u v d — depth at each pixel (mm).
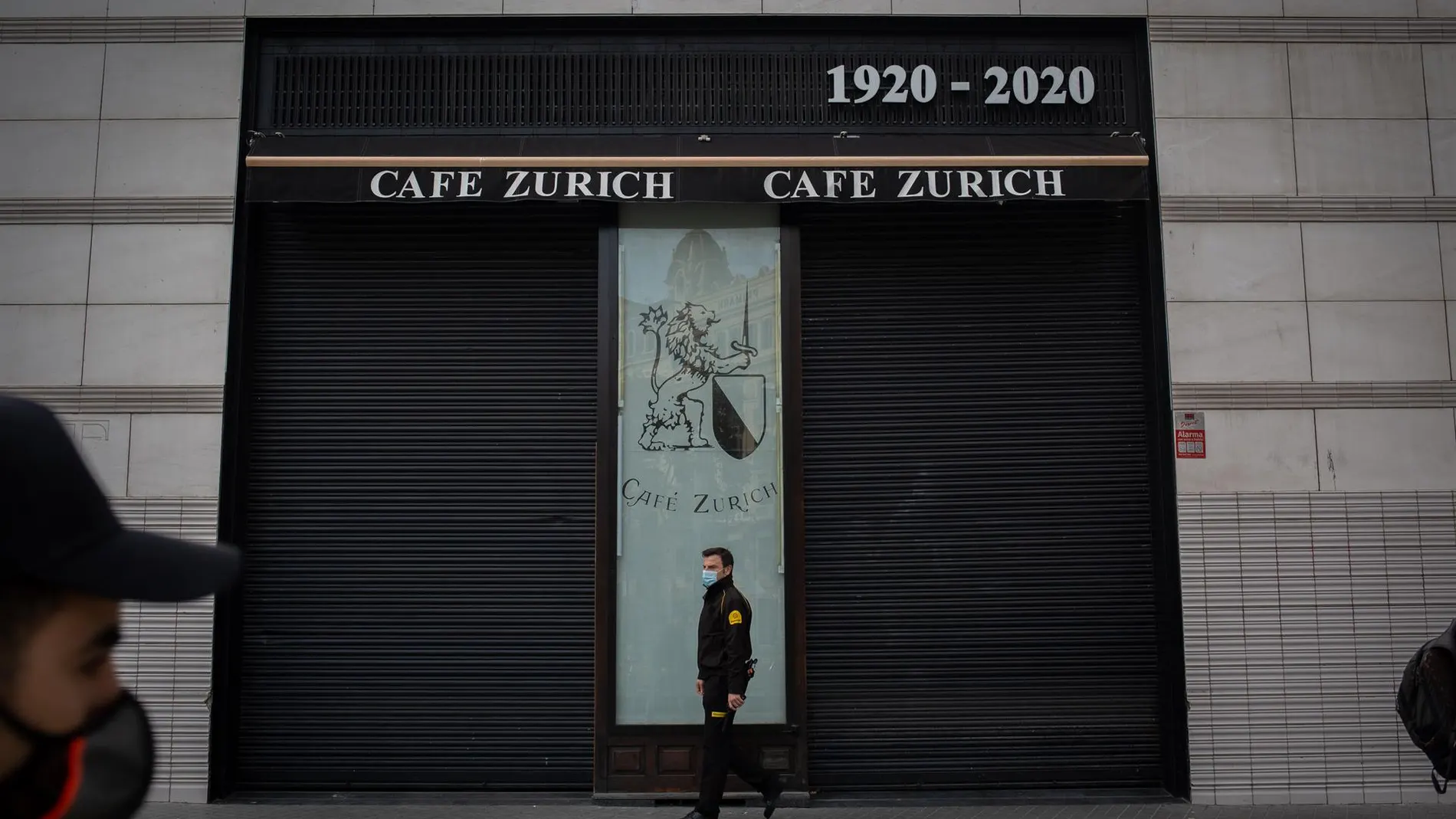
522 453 8172
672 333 8156
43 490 993
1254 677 7742
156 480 7844
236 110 8180
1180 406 7977
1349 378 8023
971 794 7844
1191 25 8336
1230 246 8125
